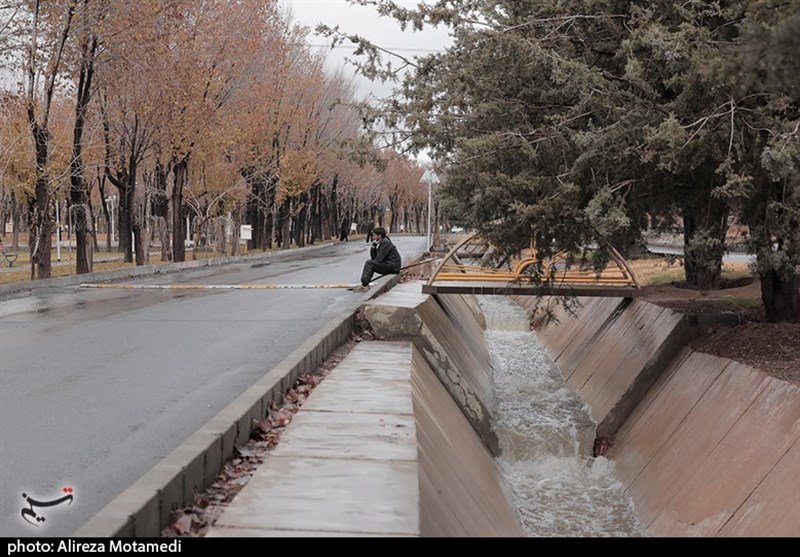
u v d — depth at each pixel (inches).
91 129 1208.8
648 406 498.9
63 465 232.8
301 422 280.8
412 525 182.4
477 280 634.2
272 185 2041.1
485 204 435.8
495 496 371.9
